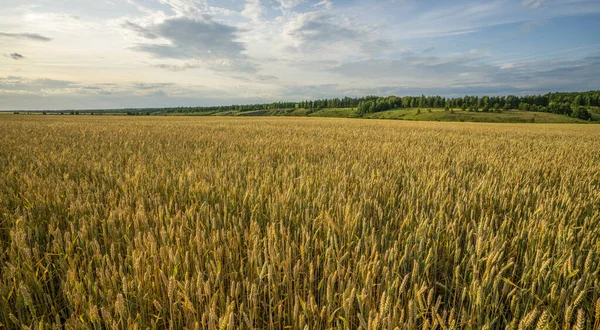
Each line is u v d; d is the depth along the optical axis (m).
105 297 2.16
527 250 2.87
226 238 2.90
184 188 4.53
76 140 12.40
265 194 4.29
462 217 3.56
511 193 4.87
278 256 2.31
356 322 2.18
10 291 2.14
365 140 14.03
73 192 4.29
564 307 2.19
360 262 2.34
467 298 2.48
